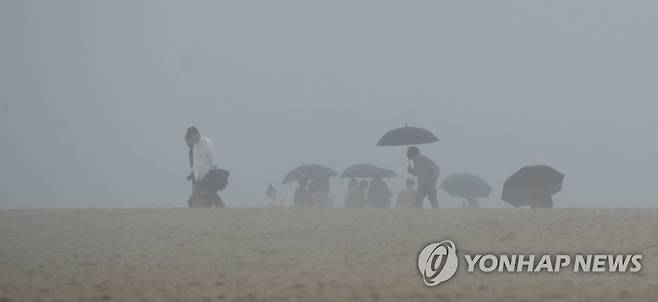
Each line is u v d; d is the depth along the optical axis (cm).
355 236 4412
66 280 3206
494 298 2677
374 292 2805
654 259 3597
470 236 4250
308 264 3653
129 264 3697
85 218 5397
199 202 6725
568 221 4569
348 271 3434
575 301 2616
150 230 4803
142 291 2912
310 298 2716
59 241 4472
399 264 3616
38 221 5275
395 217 5134
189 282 3108
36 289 2997
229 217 5316
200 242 4359
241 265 3656
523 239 4122
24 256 3997
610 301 2617
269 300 2698
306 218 5209
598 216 4741
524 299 2661
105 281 3162
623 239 4025
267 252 4012
